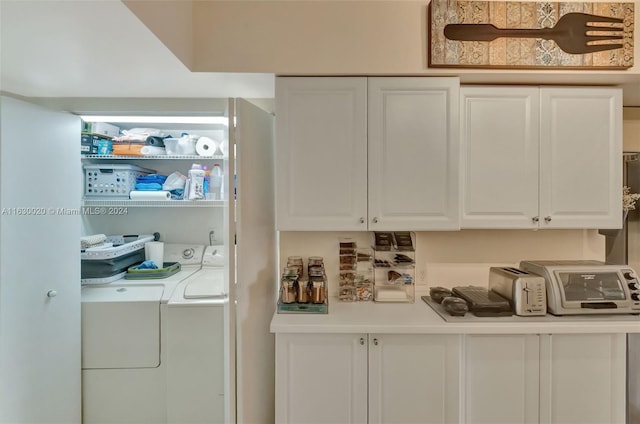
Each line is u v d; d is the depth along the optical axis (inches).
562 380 55.7
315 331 54.7
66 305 67.8
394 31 58.6
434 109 60.4
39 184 61.7
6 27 39.4
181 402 71.4
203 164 93.9
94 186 83.0
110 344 72.1
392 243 67.1
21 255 58.6
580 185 62.6
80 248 72.5
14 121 56.8
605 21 58.0
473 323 55.0
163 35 44.9
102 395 71.9
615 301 57.8
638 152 72.3
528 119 62.2
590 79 60.9
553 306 57.7
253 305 63.1
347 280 68.8
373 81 60.1
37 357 61.6
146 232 93.7
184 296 73.3
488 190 62.5
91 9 35.6
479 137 62.2
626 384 57.0
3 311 55.7
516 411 55.3
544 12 57.9
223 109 72.1
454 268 75.4
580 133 62.4
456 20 57.6
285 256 74.2
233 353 57.5
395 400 55.4
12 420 57.5
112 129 87.7
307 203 60.8
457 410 55.5
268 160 70.1
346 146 60.5
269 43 57.7
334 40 58.4
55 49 45.9
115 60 50.8
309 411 55.5
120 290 76.4
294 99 59.9
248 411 60.6
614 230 73.5
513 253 75.4
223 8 57.3
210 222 94.4
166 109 71.2
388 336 55.4
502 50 57.6
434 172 60.8
